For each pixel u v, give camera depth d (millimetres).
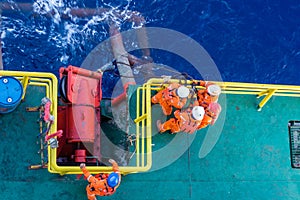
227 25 18938
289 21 19453
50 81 12766
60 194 12773
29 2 17188
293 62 18844
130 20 18000
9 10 16984
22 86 12000
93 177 11703
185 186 13797
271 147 14703
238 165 14344
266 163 14562
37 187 12680
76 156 12352
